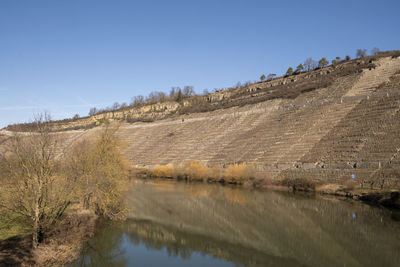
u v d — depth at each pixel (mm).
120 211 42562
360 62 128375
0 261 23672
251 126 114750
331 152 71625
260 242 35656
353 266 28000
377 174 56719
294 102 117500
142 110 190250
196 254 32375
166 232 39500
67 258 28125
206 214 48812
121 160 45281
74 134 155375
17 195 26312
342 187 58750
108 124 45969
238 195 65062
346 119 84062
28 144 26766
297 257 30906
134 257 31031
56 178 29953
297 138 87438
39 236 29172
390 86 89375
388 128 68312
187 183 86125
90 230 36875
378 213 44344
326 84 117750
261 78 190375
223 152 102375
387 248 31438
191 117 152750
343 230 37594
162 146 129375
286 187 69062
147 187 78062
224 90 197750
